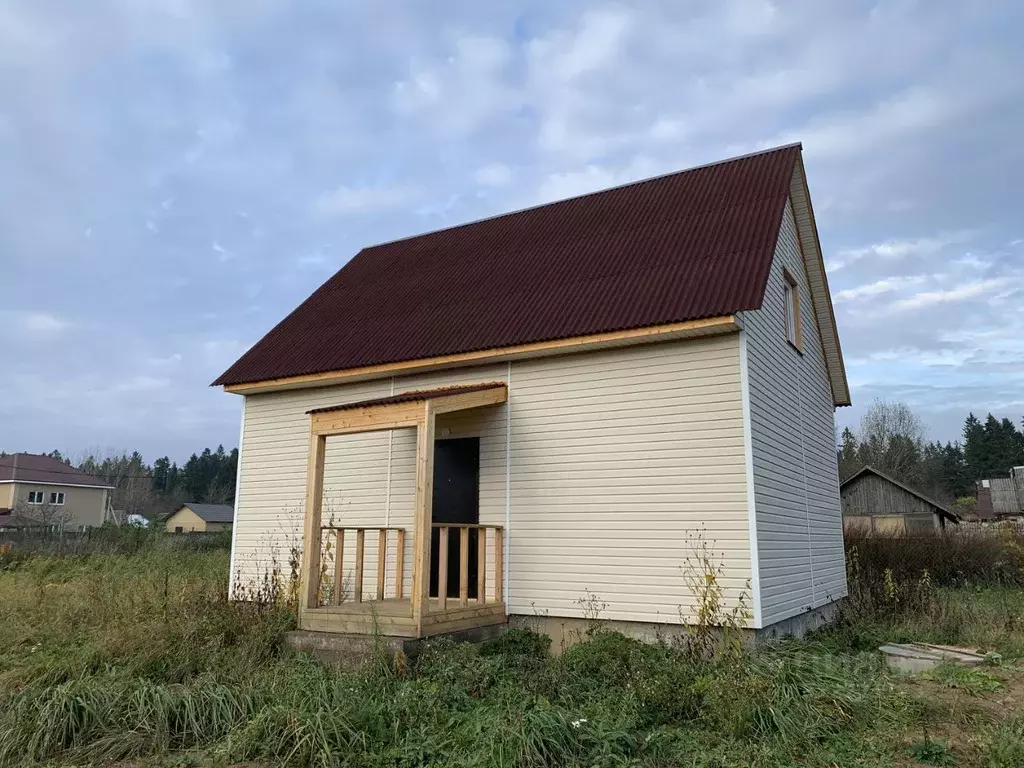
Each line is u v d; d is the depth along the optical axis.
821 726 5.58
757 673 6.51
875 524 27.14
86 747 5.76
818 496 11.89
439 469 10.55
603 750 5.15
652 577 8.52
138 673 7.37
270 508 11.87
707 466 8.43
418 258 14.02
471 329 10.30
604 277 10.14
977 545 19.67
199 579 13.64
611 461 9.03
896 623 11.02
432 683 6.79
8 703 6.32
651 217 11.39
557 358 9.63
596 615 8.78
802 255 12.45
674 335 8.62
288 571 11.25
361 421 8.80
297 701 6.07
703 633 7.77
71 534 28.00
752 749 5.21
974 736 5.34
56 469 50.34
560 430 9.45
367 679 6.88
